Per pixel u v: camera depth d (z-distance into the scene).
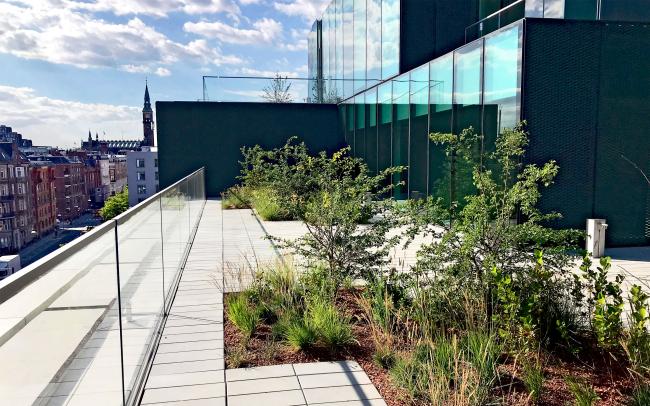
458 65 10.41
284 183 7.80
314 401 3.31
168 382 3.60
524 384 3.34
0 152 104.00
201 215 14.44
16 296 1.78
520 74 8.25
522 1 11.43
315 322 4.30
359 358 3.97
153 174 85.69
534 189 4.62
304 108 20.80
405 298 4.78
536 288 3.94
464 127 10.14
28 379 1.90
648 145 8.80
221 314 5.12
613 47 8.53
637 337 3.38
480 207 4.75
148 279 4.25
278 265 5.95
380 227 5.72
